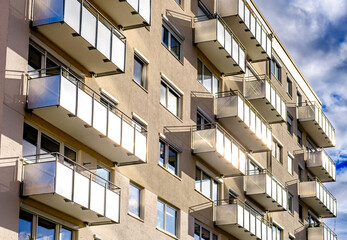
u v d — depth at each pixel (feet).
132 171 92.27
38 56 77.87
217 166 114.42
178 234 101.76
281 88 159.74
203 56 117.29
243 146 129.90
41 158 76.02
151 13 102.01
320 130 173.47
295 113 167.94
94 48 80.43
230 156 112.16
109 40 83.20
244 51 124.26
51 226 77.05
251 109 123.03
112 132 81.87
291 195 157.89
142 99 96.73
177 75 107.34
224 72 123.13
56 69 80.48
